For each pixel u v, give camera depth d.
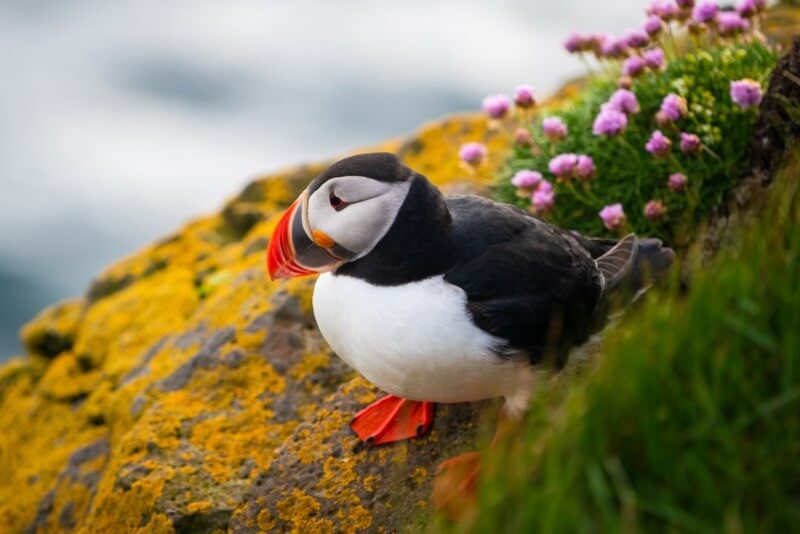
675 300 6.39
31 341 13.76
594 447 5.43
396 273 7.60
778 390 5.46
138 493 9.07
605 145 10.41
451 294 7.46
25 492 11.16
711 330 5.65
